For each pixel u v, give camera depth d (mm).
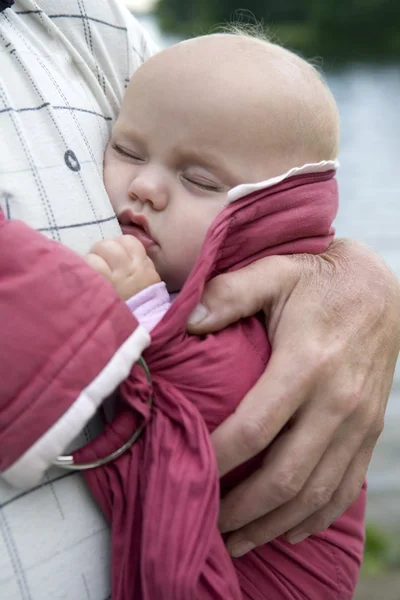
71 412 789
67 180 1009
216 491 844
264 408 931
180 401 887
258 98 1054
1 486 842
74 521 889
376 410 1055
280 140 1068
